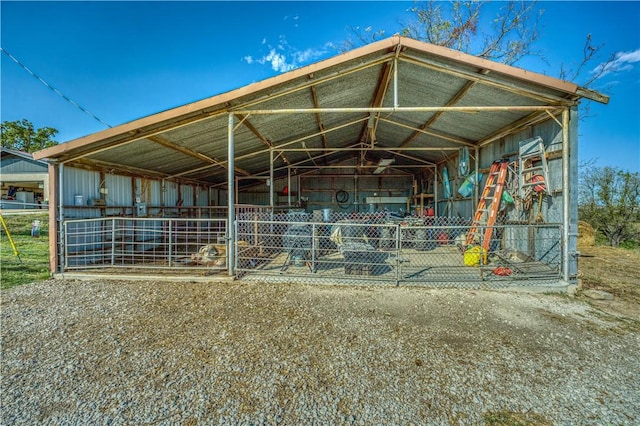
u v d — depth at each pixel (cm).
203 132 558
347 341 276
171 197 907
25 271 545
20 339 280
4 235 1009
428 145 885
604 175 1085
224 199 1377
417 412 184
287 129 709
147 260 666
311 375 222
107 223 638
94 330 299
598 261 679
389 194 1358
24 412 183
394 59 435
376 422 175
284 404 190
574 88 406
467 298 392
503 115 546
